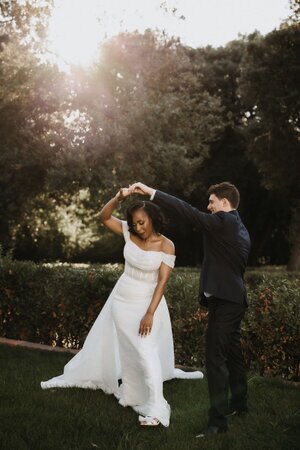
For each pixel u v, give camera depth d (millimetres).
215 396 3320
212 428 3281
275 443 3133
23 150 14969
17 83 14117
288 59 17844
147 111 14688
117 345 4266
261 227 26438
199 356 5215
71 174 14188
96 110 14805
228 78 24328
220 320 3410
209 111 18219
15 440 3010
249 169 24031
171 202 3504
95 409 3650
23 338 6320
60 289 6020
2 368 4629
